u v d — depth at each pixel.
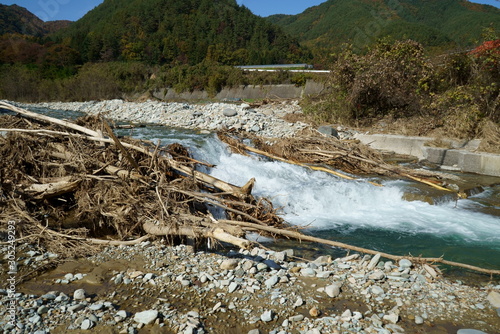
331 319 4.16
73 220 6.66
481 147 12.16
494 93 13.99
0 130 7.04
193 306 4.38
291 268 5.50
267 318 4.12
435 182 10.14
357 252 6.43
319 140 12.44
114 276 5.02
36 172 7.11
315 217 8.39
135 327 3.92
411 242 6.95
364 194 9.32
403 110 17.28
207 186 7.68
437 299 4.73
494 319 4.32
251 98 32.72
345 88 18.27
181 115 18.67
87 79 33.16
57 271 5.13
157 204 6.41
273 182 9.83
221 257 5.72
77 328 3.88
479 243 6.90
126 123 17.92
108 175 6.88
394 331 4.01
